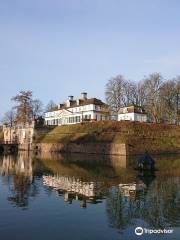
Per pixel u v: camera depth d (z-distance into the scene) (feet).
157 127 375.25
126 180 145.28
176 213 87.04
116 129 355.36
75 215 84.33
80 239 67.00
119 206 94.17
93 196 107.86
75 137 380.78
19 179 148.05
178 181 142.10
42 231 71.61
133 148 318.65
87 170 187.01
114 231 72.28
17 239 66.64
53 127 439.22
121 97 476.54
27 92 453.17
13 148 437.17
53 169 193.06
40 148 412.57
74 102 533.55
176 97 442.09
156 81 457.27
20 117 451.12
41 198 104.42
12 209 89.81
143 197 106.83
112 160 266.16
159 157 291.17
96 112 475.72
